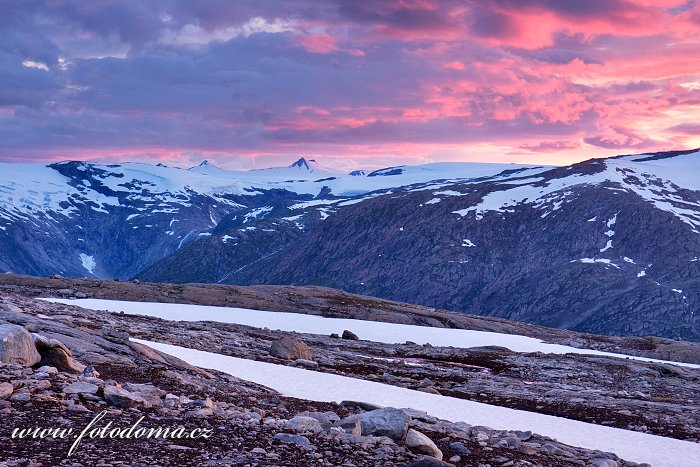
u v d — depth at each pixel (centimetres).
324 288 14900
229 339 6178
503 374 6606
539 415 3975
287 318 10356
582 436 3403
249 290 12962
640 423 4253
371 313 12700
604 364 7744
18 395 1894
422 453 2047
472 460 2156
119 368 2888
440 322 12900
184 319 8925
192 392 2656
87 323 4638
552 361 7775
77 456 1495
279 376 4034
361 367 5753
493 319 15138
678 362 10644
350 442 1986
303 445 1848
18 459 1419
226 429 1933
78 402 1986
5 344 2333
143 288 11444
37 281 10788
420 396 4012
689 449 3300
